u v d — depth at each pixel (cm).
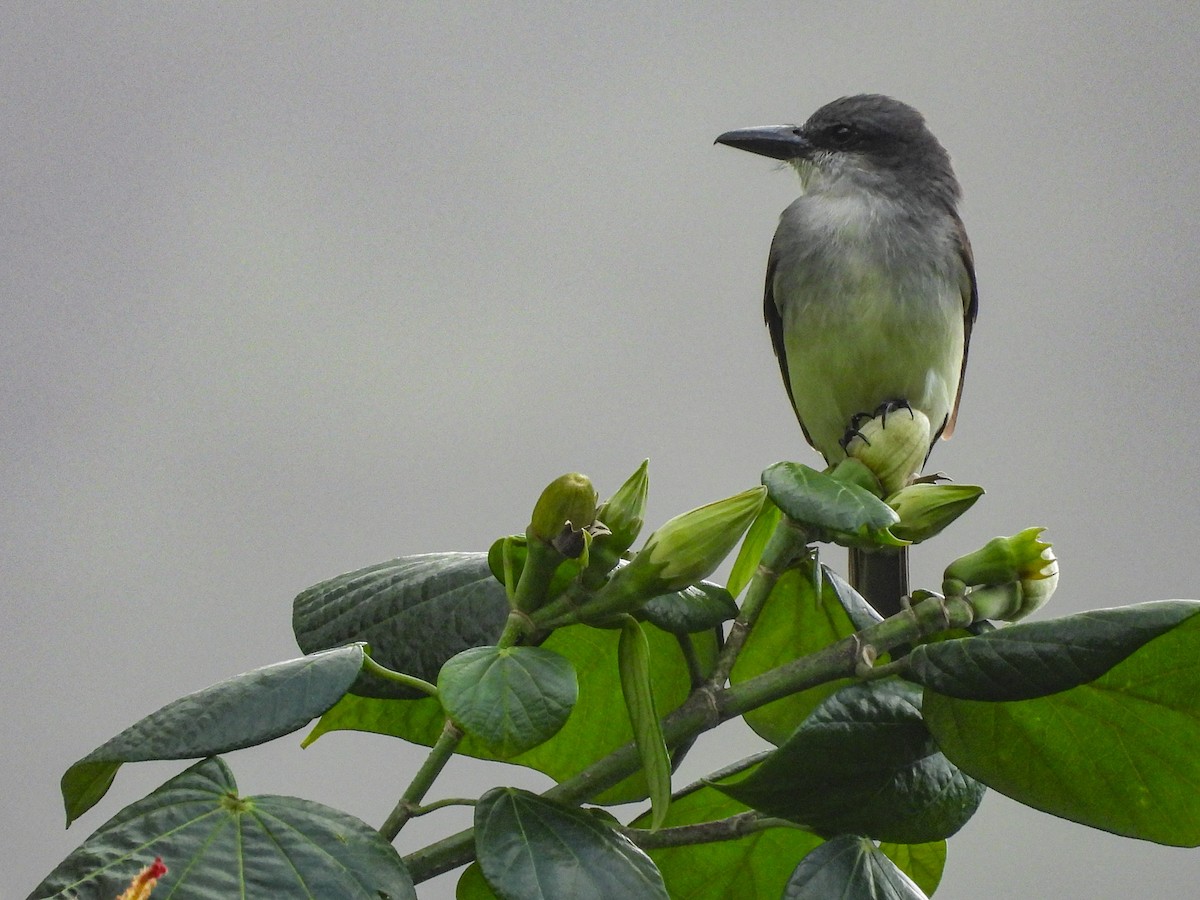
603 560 237
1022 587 272
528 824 225
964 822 261
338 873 212
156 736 215
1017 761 262
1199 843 258
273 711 218
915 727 256
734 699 255
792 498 251
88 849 208
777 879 300
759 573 269
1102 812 262
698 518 235
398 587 281
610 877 219
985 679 236
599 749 297
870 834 254
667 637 293
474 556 290
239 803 219
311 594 287
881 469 281
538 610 239
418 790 234
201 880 206
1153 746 257
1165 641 251
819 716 249
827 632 313
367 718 295
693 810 300
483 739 211
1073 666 231
